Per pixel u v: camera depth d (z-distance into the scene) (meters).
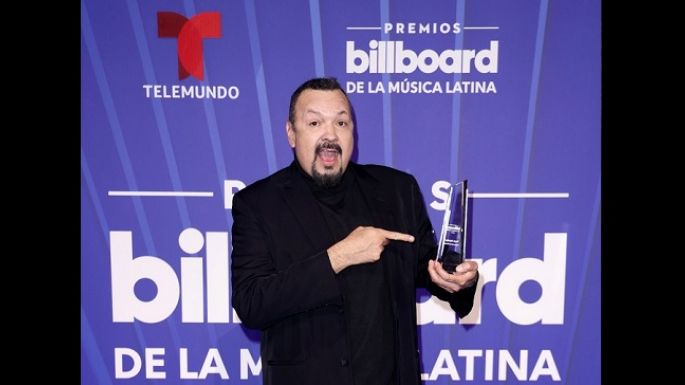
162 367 2.21
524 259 2.18
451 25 2.12
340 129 1.73
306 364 1.65
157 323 2.20
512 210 2.16
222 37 2.12
